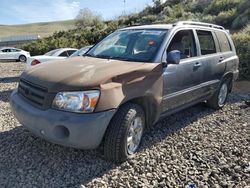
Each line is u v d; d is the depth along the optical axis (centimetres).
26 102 406
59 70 412
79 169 394
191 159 438
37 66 454
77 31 4012
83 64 436
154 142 490
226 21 2189
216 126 583
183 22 561
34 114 380
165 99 477
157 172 397
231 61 695
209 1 3038
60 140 371
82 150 443
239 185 375
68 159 418
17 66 2241
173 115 636
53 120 366
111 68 414
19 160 412
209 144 493
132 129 421
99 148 444
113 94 380
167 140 501
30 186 353
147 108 450
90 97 366
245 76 1085
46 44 3278
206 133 543
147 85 430
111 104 377
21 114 400
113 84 386
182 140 505
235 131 559
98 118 366
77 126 359
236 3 2472
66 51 1353
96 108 368
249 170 409
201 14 2727
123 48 507
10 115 625
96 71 400
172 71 485
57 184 360
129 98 404
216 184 375
